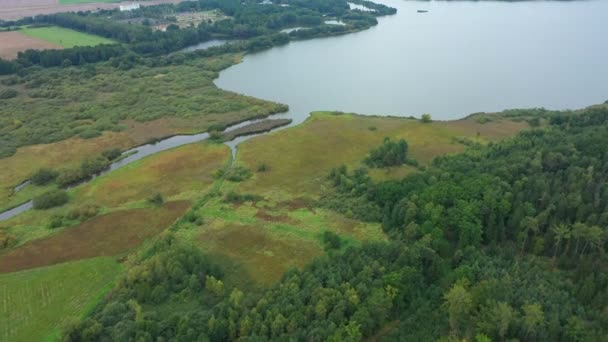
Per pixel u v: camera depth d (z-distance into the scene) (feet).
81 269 372.79
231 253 378.73
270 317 280.72
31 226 433.07
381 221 401.70
